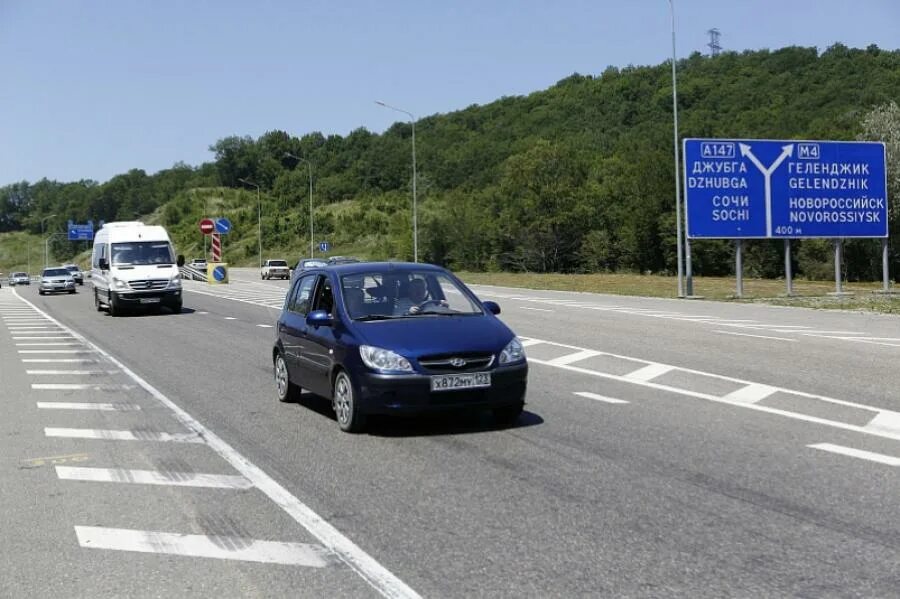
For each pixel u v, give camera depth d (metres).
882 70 94.12
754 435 8.36
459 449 8.03
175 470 7.53
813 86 96.50
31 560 5.25
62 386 13.07
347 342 8.86
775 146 31.03
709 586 4.55
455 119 163.38
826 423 8.88
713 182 30.64
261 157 191.50
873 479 6.63
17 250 199.38
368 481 6.97
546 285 44.69
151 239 30.09
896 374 12.25
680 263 32.94
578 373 12.98
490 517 5.89
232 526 5.85
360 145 174.62
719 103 102.19
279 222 128.88
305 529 5.75
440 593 4.56
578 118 125.25
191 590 4.70
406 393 8.29
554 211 76.19
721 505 6.02
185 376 13.93
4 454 8.36
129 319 27.70
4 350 18.80
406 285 9.70
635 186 71.94
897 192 49.59
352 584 4.73
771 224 31.09
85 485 7.07
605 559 5.00
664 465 7.22
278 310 30.86
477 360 8.49
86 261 164.75
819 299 30.42
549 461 7.46
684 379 12.15
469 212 82.50
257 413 10.38
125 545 5.50
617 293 36.66
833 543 5.18
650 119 110.06
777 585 4.55
